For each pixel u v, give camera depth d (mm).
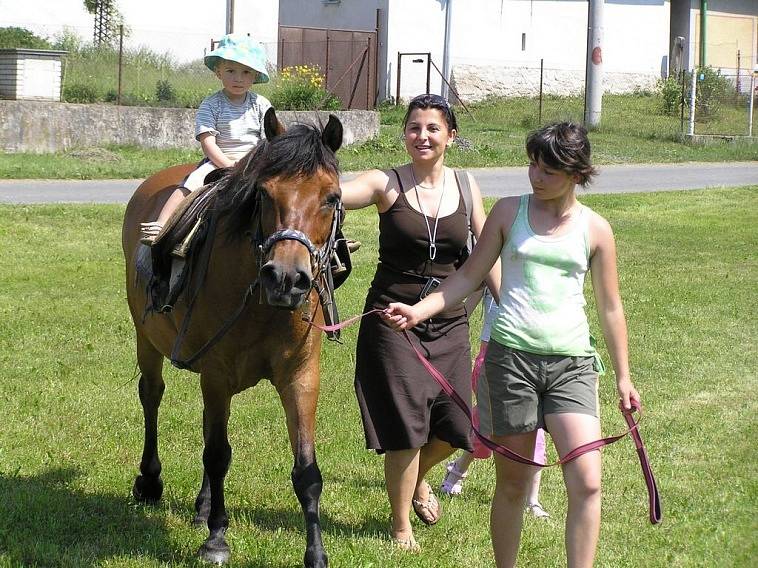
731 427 7137
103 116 21391
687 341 9547
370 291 5027
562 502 5859
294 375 4555
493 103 32156
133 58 25250
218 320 4629
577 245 4121
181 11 27938
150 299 5184
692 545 5129
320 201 4125
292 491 5766
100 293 10578
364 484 5953
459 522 5453
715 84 31344
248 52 5516
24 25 26094
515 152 23234
